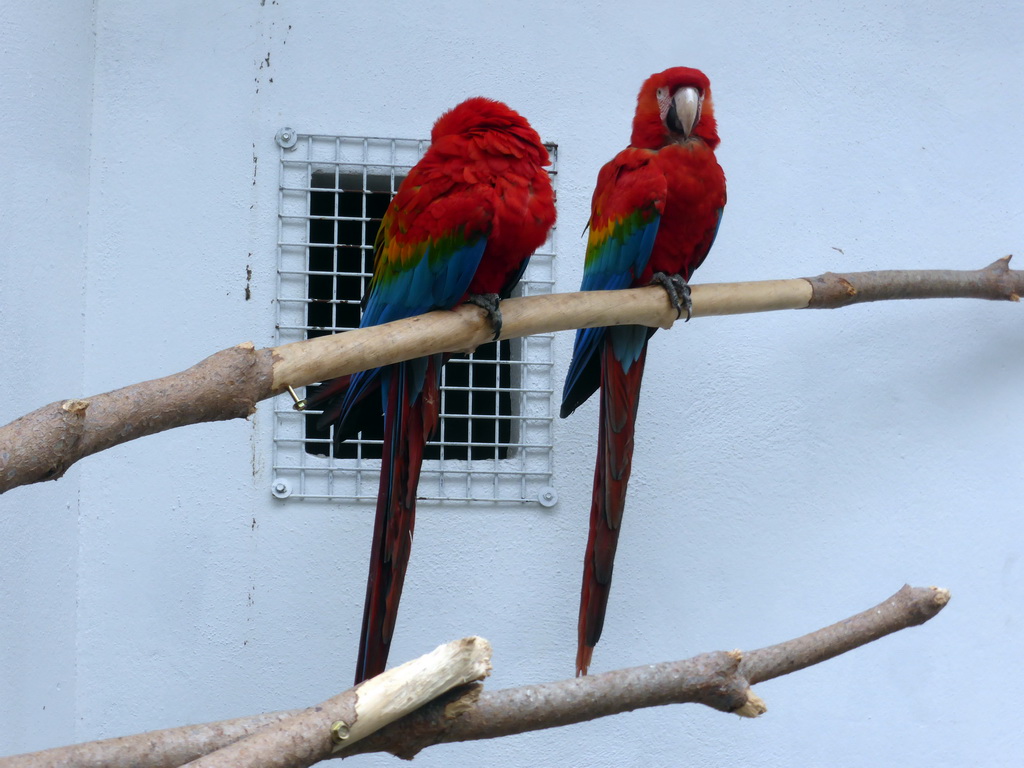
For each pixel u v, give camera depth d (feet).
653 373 9.29
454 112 7.31
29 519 7.71
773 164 9.45
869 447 9.41
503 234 6.98
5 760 4.78
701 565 9.14
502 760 8.84
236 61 9.09
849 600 9.21
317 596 8.81
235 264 8.98
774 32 9.53
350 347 5.74
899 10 9.66
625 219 7.74
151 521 8.72
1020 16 9.77
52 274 8.14
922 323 9.59
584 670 7.38
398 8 9.25
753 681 6.19
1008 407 9.57
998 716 9.18
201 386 4.99
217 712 8.62
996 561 9.36
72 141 8.51
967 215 9.58
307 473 8.91
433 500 8.96
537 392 9.18
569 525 9.09
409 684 4.72
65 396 8.33
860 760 9.09
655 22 9.41
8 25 7.55
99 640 8.57
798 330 9.47
